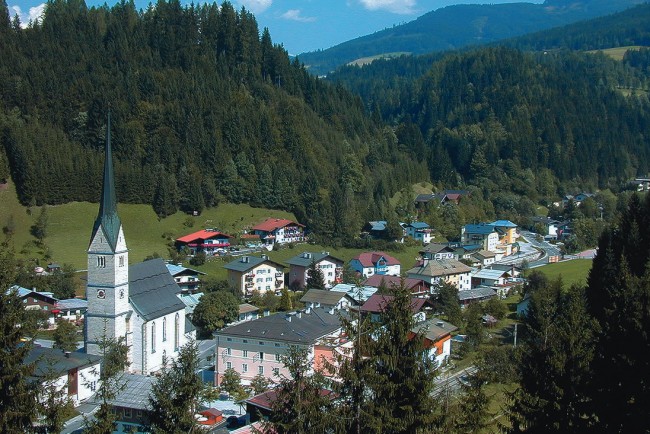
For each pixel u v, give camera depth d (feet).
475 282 537.24
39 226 542.57
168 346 349.00
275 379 302.45
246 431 226.38
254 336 306.76
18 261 460.96
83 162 613.93
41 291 436.35
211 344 375.66
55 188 589.32
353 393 140.97
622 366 146.51
